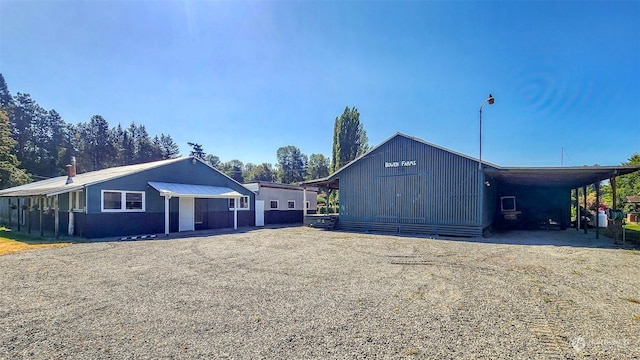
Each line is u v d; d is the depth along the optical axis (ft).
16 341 11.27
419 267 24.23
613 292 17.44
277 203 79.71
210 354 10.25
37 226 55.88
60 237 44.19
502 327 12.48
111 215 46.09
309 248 34.76
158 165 53.42
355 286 18.65
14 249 33.40
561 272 22.41
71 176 61.52
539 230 58.44
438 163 49.75
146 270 23.12
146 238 44.57
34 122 177.99
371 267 24.25
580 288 18.24
